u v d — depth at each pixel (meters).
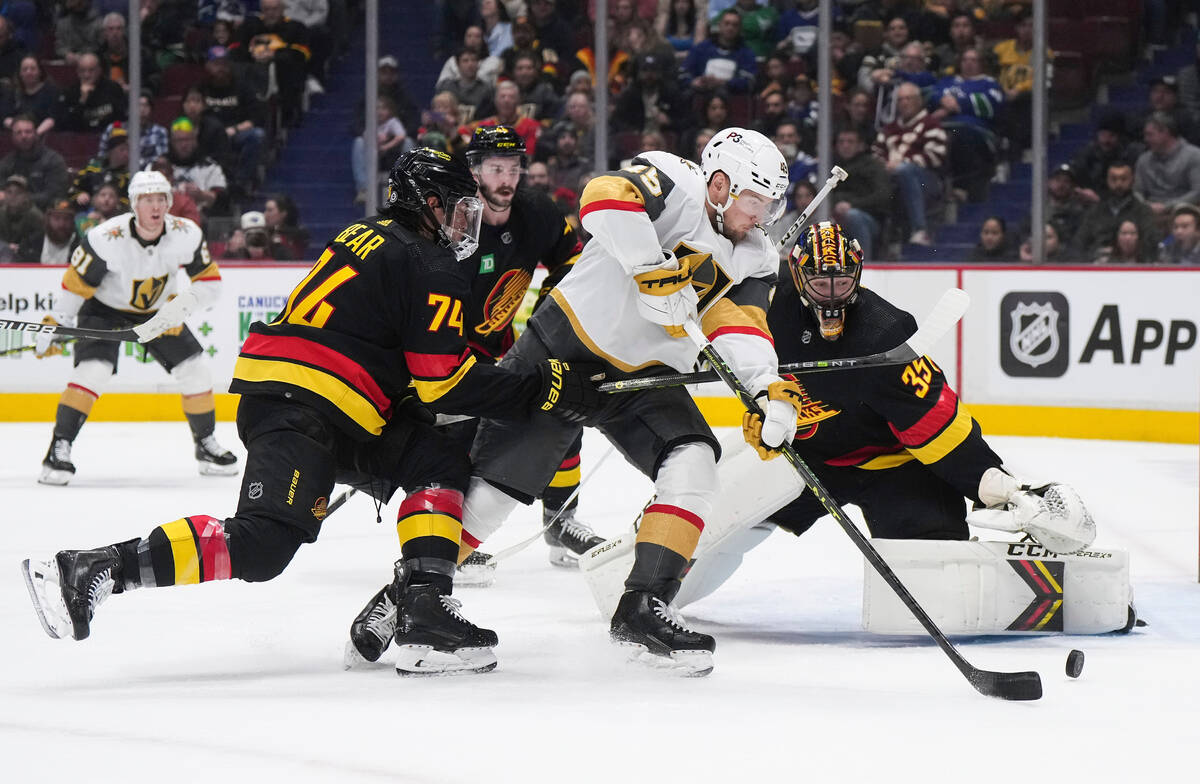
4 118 20.03
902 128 18.86
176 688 6.43
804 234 7.43
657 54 19.66
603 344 7.06
